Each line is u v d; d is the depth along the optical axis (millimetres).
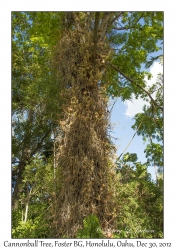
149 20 7398
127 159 7973
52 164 5438
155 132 8539
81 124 4387
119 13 5512
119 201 5117
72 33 4918
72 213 4133
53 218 4586
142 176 7617
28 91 7141
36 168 6410
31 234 5113
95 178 4262
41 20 6477
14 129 8195
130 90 7492
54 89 5910
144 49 7676
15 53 8594
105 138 4520
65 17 5422
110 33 5340
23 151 8398
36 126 7848
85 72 4598
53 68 5320
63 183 4367
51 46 6031
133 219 5574
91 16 4957
